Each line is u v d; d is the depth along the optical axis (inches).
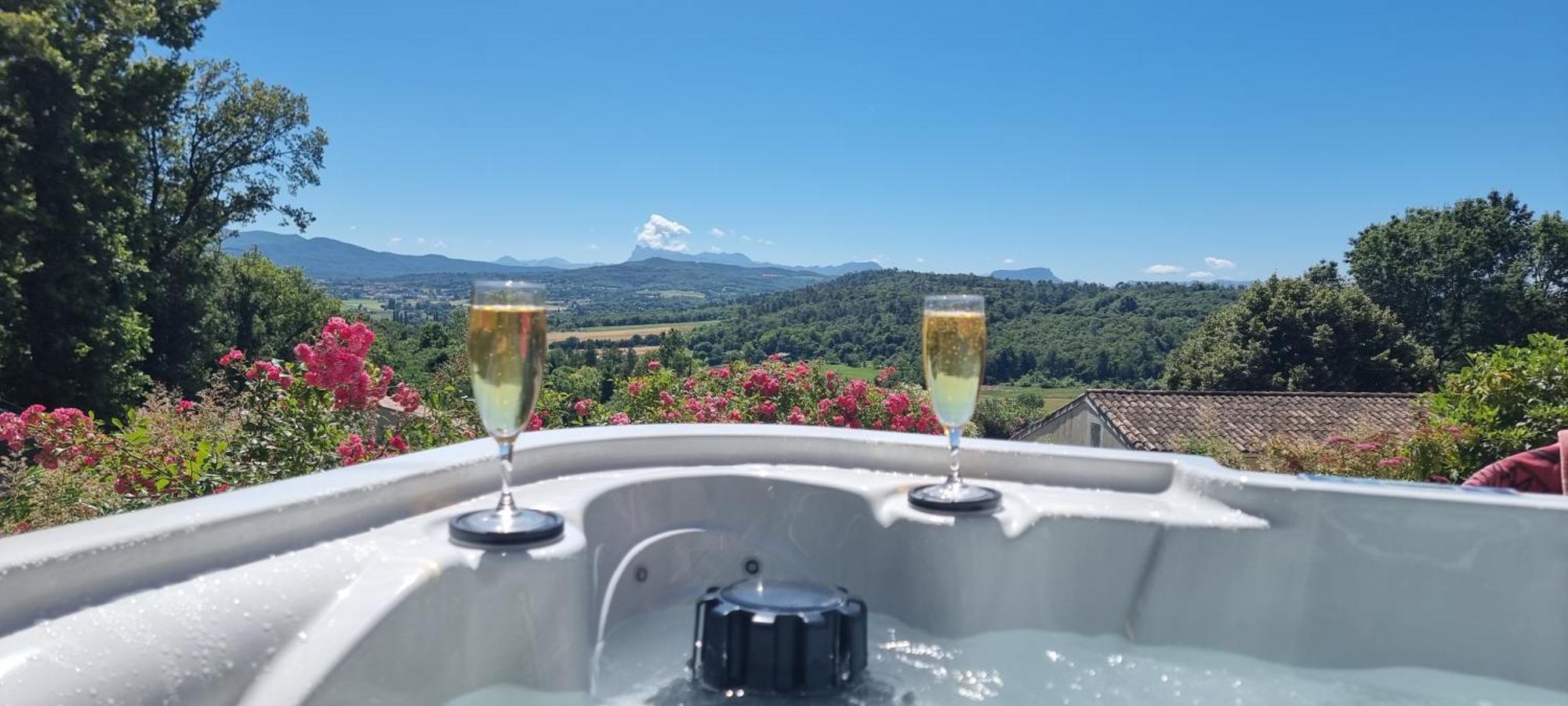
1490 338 1098.1
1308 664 55.4
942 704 45.8
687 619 57.7
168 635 34.1
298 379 122.2
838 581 62.3
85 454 121.0
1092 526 58.7
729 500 64.8
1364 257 1192.2
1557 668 52.3
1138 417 690.2
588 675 47.5
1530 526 53.4
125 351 532.1
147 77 539.5
